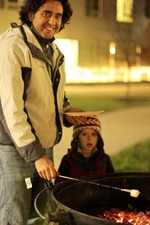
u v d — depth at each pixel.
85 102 11.76
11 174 2.74
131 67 14.78
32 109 2.71
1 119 2.62
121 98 12.80
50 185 2.60
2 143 2.73
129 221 2.55
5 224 2.82
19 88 2.56
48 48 2.85
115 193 2.83
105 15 14.16
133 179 2.87
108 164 3.49
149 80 16.84
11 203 2.78
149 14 14.48
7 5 8.63
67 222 2.17
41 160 2.54
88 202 2.71
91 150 3.35
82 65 14.73
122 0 14.11
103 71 15.14
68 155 3.41
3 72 2.55
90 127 3.32
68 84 14.41
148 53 14.89
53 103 2.81
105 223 2.04
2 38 2.69
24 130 2.53
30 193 2.82
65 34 13.45
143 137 8.09
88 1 13.77
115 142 7.57
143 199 2.87
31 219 3.05
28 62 2.62
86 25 13.95
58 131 2.90
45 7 2.66
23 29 2.69
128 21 14.28
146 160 6.52
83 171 3.36
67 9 2.85
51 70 2.82
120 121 9.54
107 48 14.77
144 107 11.63
